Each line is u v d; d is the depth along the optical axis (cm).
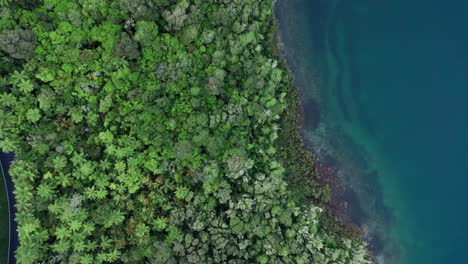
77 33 3044
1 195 3198
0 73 2950
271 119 3581
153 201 3216
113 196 3180
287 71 3819
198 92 3219
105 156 3209
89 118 3158
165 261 3044
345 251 3562
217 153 3275
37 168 3014
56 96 3106
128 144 3184
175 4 3156
